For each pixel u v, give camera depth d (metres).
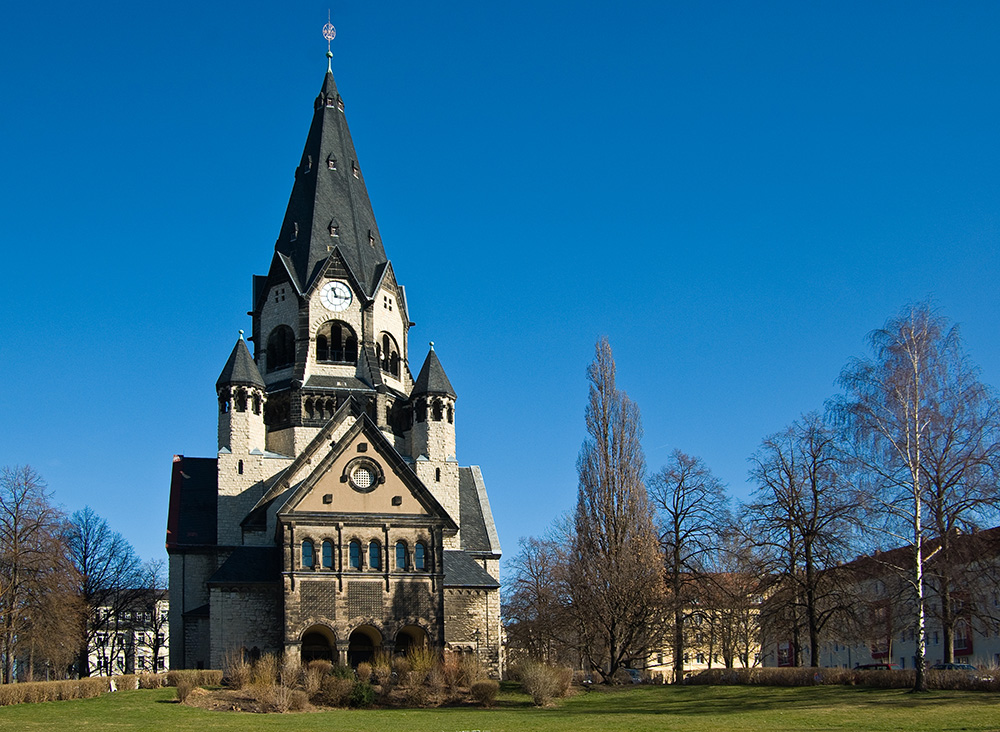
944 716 48.31
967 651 99.88
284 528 82.06
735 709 58.25
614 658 81.44
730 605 90.75
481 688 68.50
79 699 66.44
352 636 87.19
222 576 85.69
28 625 85.31
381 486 84.75
